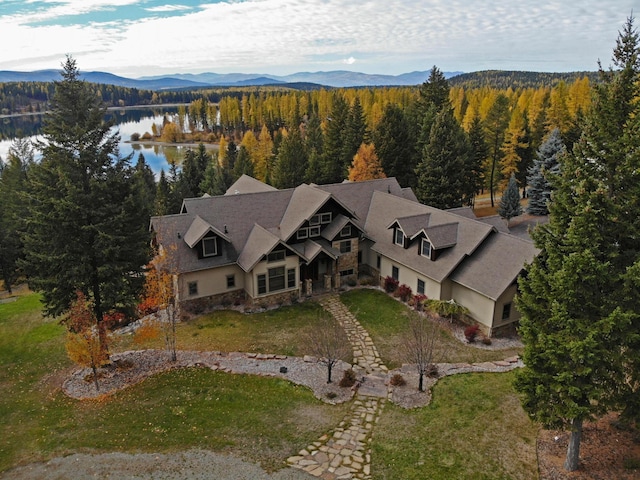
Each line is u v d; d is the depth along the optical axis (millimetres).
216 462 16297
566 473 15328
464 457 16547
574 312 14586
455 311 28938
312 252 33531
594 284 13953
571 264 13602
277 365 24188
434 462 16359
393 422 18984
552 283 14578
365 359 25094
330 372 22484
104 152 22469
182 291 31312
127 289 23828
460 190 53594
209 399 20609
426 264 31359
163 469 15883
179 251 31609
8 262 43750
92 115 21922
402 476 15719
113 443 17391
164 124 196500
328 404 20469
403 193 42938
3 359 25844
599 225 14148
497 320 27297
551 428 15258
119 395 21172
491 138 62031
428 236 30703
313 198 35719
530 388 15297
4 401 21141
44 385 22641
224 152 101250
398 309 31625
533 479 15273
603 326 13508
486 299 27359
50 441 17641
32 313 33031
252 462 16359
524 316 15969
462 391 21078
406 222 33406
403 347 26328
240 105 186375
